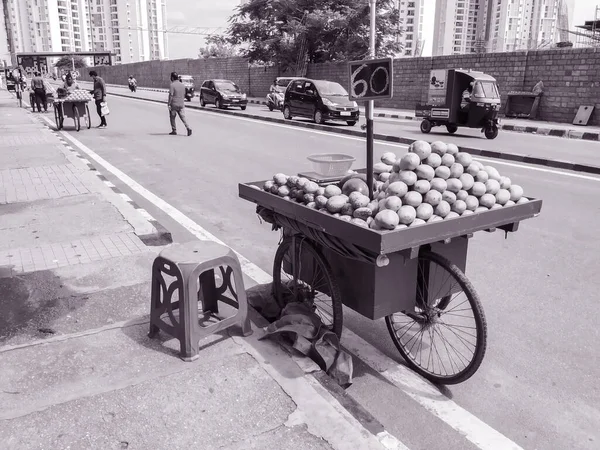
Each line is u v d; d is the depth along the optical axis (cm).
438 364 346
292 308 360
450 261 325
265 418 269
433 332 377
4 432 258
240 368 312
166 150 1288
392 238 273
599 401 312
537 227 656
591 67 1842
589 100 1866
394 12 3322
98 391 291
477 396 317
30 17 17375
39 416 270
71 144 1384
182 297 317
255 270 500
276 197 359
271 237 616
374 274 307
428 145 311
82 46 18762
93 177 881
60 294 423
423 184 298
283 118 2164
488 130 1526
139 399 284
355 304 329
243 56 3809
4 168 962
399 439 278
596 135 1533
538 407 306
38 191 773
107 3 17850
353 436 256
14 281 449
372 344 377
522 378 335
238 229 647
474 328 351
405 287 321
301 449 248
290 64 3612
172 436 256
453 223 296
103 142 1428
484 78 1538
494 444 274
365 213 298
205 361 320
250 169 1040
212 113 2548
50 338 349
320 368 317
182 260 320
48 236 570
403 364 352
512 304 438
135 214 650
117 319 381
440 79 1608
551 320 410
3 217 640
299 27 3344
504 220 322
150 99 3638
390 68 306
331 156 383
